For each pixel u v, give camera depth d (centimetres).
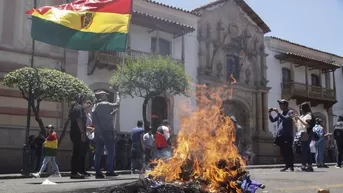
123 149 1591
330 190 478
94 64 1867
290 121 911
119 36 898
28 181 759
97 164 758
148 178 401
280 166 1689
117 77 1742
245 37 2598
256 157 2512
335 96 3012
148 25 2075
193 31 2209
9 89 1641
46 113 1712
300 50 2928
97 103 765
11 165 1600
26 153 1178
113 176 795
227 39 2519
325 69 3008
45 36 925
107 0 905
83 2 923
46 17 923
